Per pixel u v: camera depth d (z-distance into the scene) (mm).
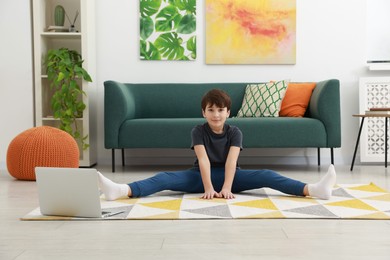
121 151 4645
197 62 4633
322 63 4613
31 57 4375
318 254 1562
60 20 4480
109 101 3994
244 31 4586
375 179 3469
